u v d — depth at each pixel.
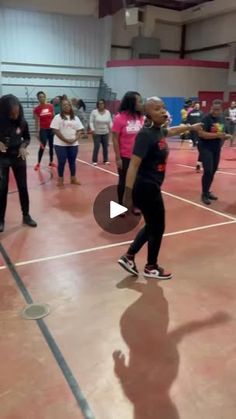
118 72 17.91
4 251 3.89
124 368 2.24
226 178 7.54
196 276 3.39
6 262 3.64
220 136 5.38
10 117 4.20
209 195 5.89
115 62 17.89
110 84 18.41
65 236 4.33
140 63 17.23
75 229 4.56
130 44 19.31
